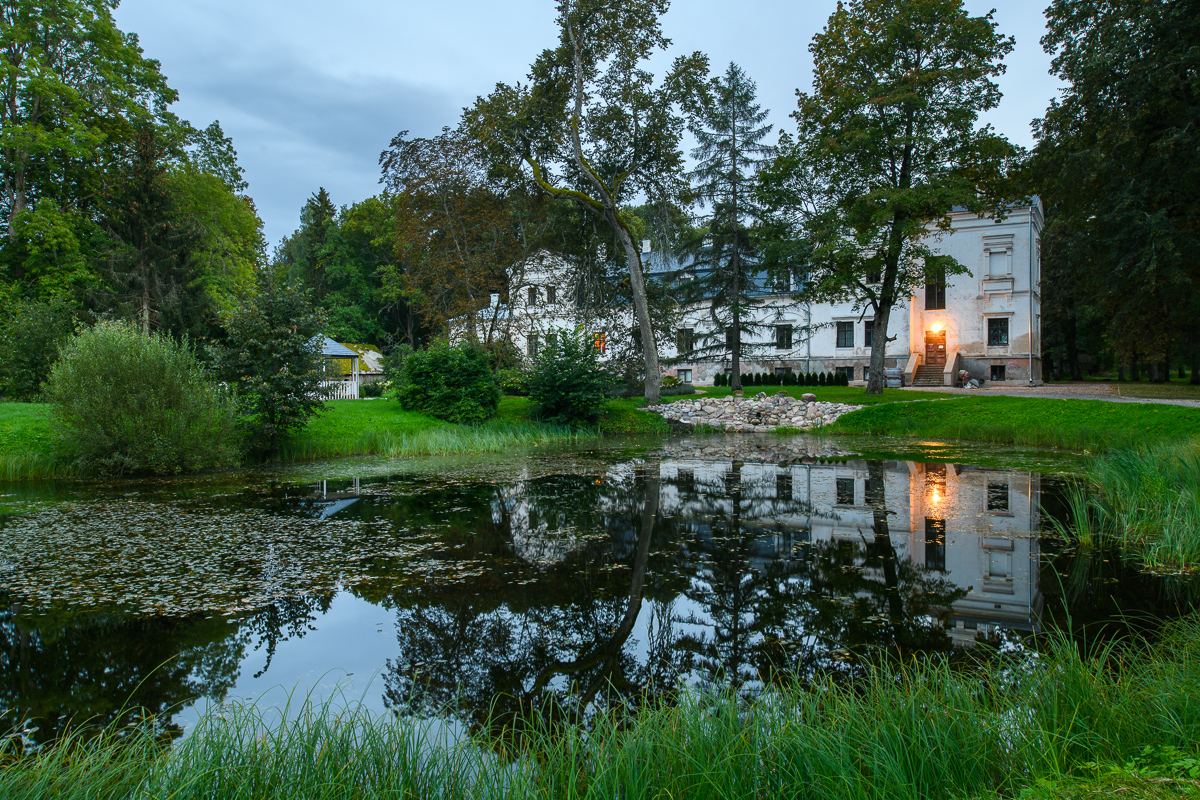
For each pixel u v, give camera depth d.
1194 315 21.41
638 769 2.55
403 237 25.94
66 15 25.91
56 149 26.27
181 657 4.46
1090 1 19.55
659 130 24.69
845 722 2.88
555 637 4.81
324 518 8.90
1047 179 21.48
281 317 15.51
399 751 2.74
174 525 8.41
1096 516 8.36
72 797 2.52
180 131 30.39
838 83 23.59
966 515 8.70
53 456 13.30
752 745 2.74
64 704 3.81
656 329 28.53
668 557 6.91
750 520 8.68
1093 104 19.59
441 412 20.88
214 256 31.91
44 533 7.95
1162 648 4.06
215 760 2.68
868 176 24.34
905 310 33.50
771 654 4.39
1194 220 19.25
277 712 3.64
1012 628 4.71
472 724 3.54
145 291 24.30
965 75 21.95
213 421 13.73
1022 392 25.33
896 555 6.84
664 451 17.53
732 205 26.70
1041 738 2.72
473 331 25.78
